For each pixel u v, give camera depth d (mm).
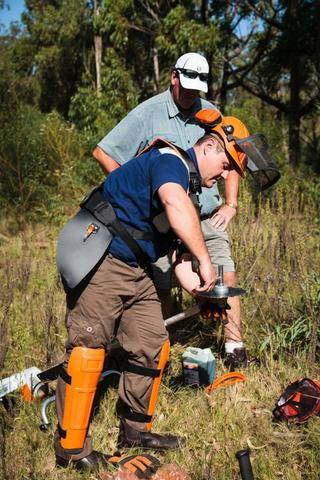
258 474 3523
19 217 11711
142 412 3799
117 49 20781
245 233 6469
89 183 12711
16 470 3574
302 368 4621
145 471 3477
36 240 10172
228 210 4812
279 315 5203
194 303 6031
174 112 4660
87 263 3412
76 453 3605
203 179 3518
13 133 12930
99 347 3531
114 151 4750
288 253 5977
